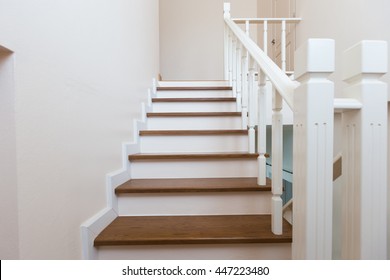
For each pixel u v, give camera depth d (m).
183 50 4.60
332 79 2.11
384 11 1.52
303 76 0.79
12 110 0.72
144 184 1.59
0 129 0.73
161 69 4.60
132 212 1.51
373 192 0.74
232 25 2.29
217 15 4.59
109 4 1.51
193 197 1.50
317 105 0.75
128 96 1.88
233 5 4.60
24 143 0.76
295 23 2.97
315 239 0.77
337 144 1.93
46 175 0.87
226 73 3.09
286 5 3.30
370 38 1.64
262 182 1.51
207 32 4.59
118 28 1.67
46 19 0.87
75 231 1.07
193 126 2.33
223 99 2.52
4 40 0.68
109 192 1.42
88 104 1.20
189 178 1.76
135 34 2.10
